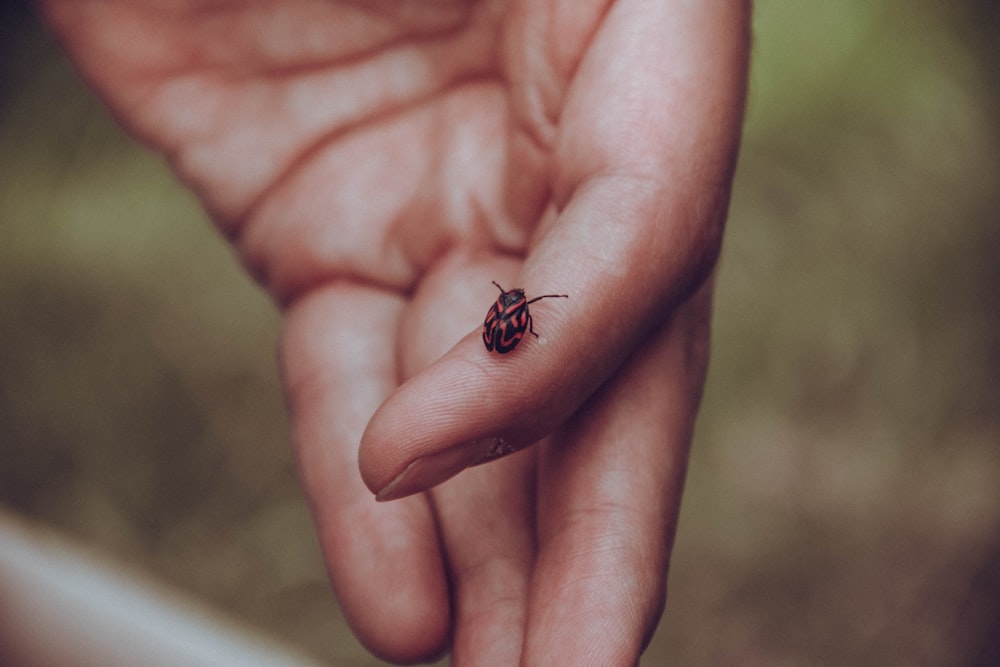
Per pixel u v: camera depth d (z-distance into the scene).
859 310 0.42
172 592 0.26
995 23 0.49
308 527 0.39
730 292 0.42
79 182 0.48
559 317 0.20
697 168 0.21
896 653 0.35
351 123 0.27
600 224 0.21
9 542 0.24
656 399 0.21
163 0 0.28
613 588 0.20
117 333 0.43
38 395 0.42
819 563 0.37
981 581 0.36
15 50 0.52
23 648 0.22
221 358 0.42
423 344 0.23
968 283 0.43
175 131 0.28
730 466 0.39
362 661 0.36
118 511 0.39
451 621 0.21
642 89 0.21
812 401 0.40
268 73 0.27
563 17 0.23
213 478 0.40
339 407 0.23
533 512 0.21
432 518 0.21
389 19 0.26
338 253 0.26
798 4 0.49
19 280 0.45
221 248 0.45
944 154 0.46
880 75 0.48
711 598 0.36
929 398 0.40
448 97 0.26
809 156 0.46
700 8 0.22
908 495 0.38
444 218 0.25
